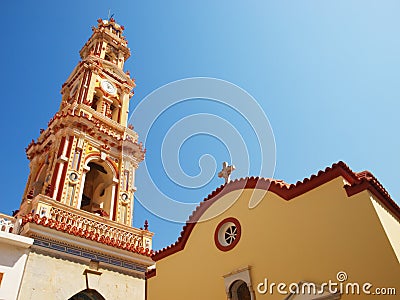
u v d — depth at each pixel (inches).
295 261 547.8
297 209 586.6
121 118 900.0
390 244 455.2
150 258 628.7
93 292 537.3
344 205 526.9
